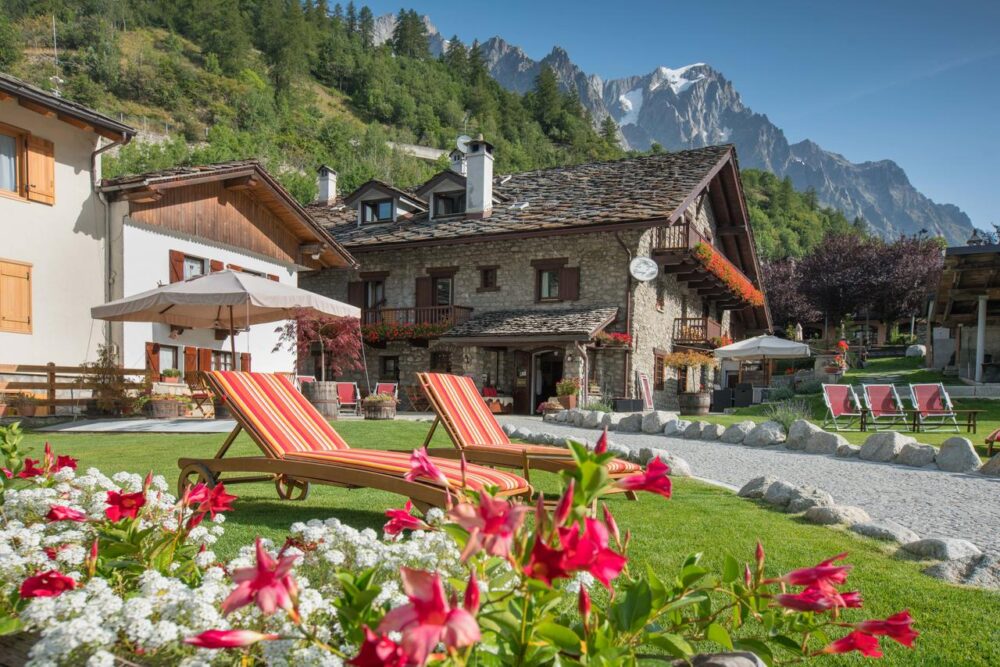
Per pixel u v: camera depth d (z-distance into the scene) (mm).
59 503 2199
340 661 1279
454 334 20234
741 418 15852
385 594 1520
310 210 29906
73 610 1402
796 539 4062
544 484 5977
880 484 6574
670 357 20656
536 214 21672
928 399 12133
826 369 24984
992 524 4785
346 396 18797
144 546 1818
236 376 4730
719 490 6008
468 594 933
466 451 5168
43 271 13312
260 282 11133
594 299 20250
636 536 4074
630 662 1258
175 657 1371
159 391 14289
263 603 982
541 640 1178
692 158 23750
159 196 14359
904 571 3480
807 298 48469
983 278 19234
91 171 14211
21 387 11867
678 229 21625
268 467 4348
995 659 2412
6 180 12883
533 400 21000
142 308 10539
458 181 23609
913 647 2514
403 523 1788
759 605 1357
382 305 23891
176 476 6055
